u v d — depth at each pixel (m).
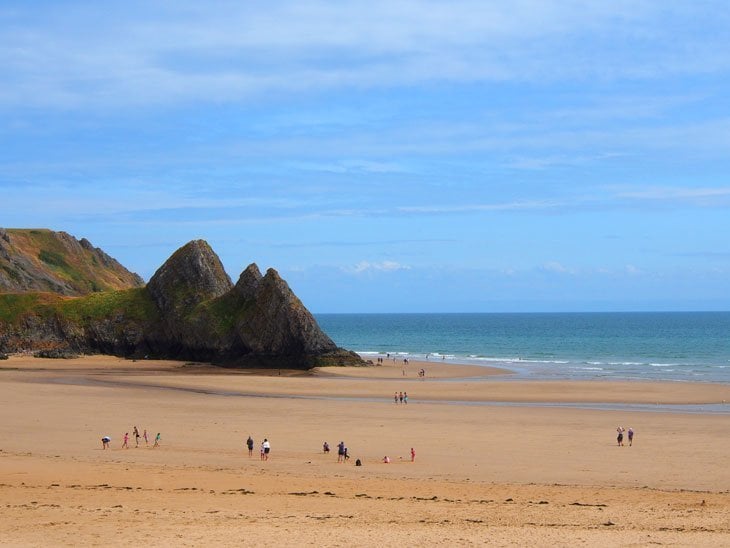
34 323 143.12
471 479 37.59
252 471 38.22
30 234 194.25
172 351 142.12
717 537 21.78
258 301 131.25
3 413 63.84
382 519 24.53
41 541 20.53
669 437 53.34
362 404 73.69
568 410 69.38
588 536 21.72
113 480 33.19
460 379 105.00
